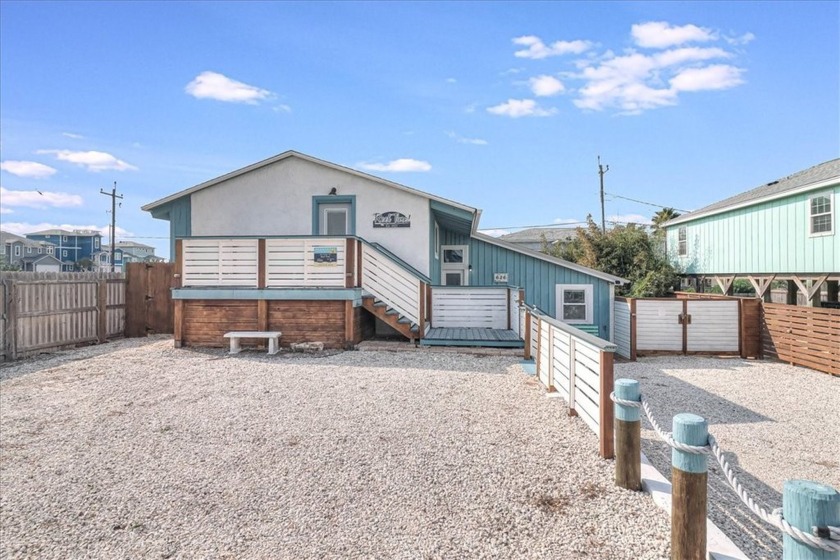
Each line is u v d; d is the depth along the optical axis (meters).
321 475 3.86
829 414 6.27
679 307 12.03
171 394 6.26
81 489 3.70
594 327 13.07
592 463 3.97
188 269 9.82
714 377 8.82
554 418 5.16
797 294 17.14
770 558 2.84
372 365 8.03
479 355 8.91
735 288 21.77
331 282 9.61
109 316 11.51
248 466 4.05
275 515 3.28
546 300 14.01
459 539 2.94
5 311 8.62
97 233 68.50
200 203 12.13
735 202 16.45
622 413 3.54
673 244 20.97
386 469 3.94
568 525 3.06
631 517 3.13
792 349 10.34
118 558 2.84
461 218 12.09
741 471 4.38
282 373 7.43
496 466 3.96
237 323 9.76
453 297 11.91
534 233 41.75
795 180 15.17
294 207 11.91
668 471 4.14
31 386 6.75
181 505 3.44
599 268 20.17
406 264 11.59
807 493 1.70
